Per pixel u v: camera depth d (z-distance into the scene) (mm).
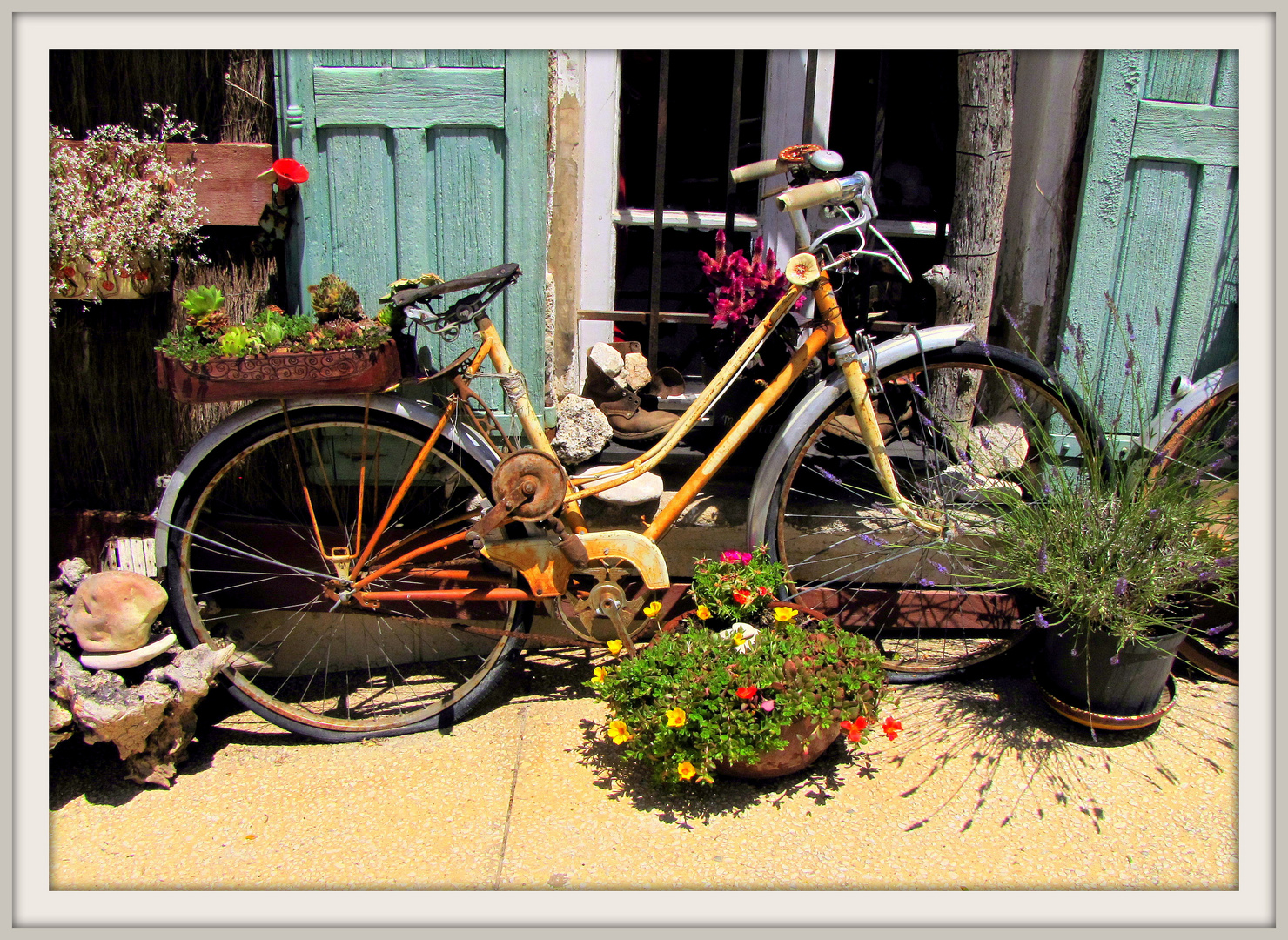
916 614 2627
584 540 2299
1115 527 2225
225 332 2182
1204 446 2514
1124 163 2463
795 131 2881
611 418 2559
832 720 2064
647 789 2221
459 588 2572
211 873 1976
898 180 3123
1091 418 2432
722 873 1968
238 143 2361
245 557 2545
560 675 2703
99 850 2035
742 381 2512
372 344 2176
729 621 2391
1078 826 2109
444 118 2332
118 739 2131
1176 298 2564
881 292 2986
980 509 2570
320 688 2689
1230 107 2416
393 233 2414
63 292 2287
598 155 2762
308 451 2564
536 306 2480
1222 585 2369
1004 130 2475
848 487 2514
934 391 2695
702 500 2643
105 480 2578
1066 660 2334
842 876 1969
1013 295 2764
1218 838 2076
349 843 2053
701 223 2945
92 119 2344
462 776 2275
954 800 2184
